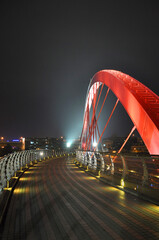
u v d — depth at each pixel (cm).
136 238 489
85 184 1209
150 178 879
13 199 846
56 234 511
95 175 1534
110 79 1817
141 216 635
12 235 506
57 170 2005
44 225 567
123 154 1051
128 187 1012
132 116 1252
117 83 1575
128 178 1037
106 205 758
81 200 831
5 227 555
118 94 1548
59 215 646
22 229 541
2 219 609
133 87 1361
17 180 1314
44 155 3969
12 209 709
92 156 1902
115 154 1155
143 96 1216
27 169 2094
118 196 902
